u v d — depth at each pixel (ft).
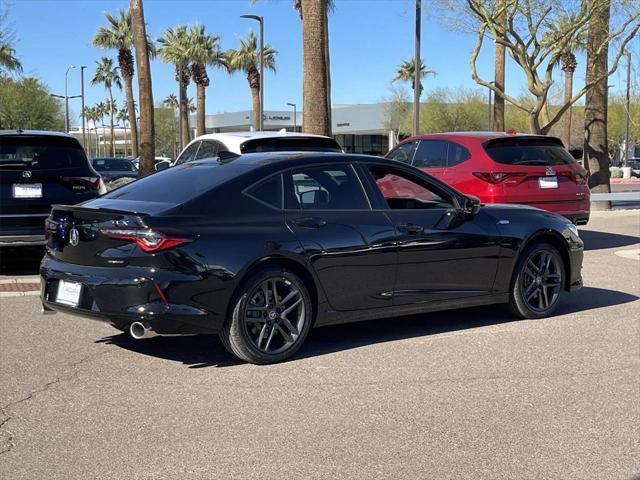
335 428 14.57
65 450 13.48
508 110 204.13
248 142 34.14
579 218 35.19
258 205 18.49
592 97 65.05
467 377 17.81
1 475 12.46
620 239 44.86
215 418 15.03
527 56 62.90
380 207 20.42
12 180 28.91
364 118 236.02
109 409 15.53
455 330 22.39
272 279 18.22
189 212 17.56
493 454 13.43
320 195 19.63
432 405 15.90
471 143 34.12
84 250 17.75
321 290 19.01
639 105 125.80
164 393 16.51
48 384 17.11
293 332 18.78
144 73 75.87
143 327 16.90
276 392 16.61
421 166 36.45
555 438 14.20
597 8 59.72
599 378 17.85
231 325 17.83
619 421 15.11
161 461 13.03
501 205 23.54
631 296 27.68
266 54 169.48
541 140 34.78
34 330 22.04
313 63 52.70
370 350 20.11
